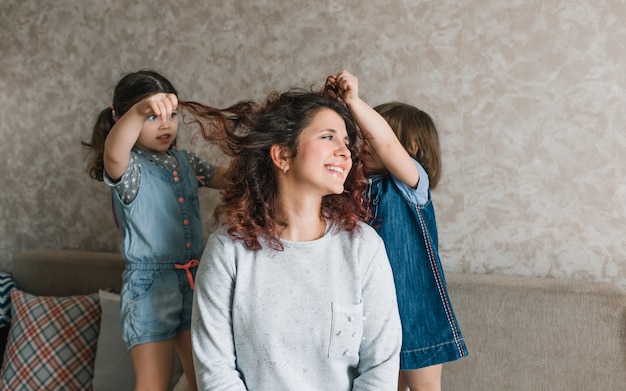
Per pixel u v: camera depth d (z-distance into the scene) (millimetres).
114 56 2336
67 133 2430
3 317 2270
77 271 2279
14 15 2471
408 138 1542
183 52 2238
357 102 1275
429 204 1534
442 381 1841
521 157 1875
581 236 1839
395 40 1975
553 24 1817
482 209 1927
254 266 1213
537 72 1842
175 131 1680
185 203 1664
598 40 1780
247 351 1206
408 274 1455
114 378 1969
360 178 1334
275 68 2121
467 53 1902
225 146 1333
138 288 1575
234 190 1273
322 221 1272
